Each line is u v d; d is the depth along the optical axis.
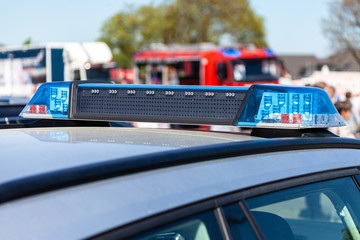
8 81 14.72
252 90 1.71
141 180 1.17
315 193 1.60
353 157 1.81
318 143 1.72
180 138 1.65
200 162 1.35
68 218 1.00
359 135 7.25
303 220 1.73
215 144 1.46
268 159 1.51
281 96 1.70
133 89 1.91
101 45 14.41
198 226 1.19
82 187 1.09
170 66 20.36
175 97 1.84
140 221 1.08
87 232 1.00
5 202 1.01
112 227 1.03
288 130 1.75
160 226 1.11
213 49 18.95
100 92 1.96
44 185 1.06
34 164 1.20
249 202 1.36
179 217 1.15
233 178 1.35
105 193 1.09
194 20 43.03
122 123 2.52
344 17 42.62
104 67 18.59
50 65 13.88
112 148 1.39
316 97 1.71
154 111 1.86
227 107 1.76
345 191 1.72
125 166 1.19
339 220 1.71
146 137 1.66
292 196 1.51
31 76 14.23
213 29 43.25
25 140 1.55
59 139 1.57
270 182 1.44
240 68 18.06
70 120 2.15
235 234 1.26
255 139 1.63
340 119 1.77
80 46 14.05
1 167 1.18
